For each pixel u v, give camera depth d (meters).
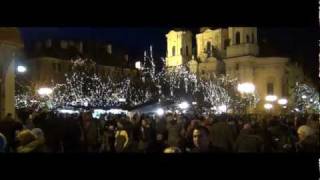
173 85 57.62
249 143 10.48
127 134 13.93
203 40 97.50
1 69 18.80
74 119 13.20
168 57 100.00
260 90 86.75
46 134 12.62
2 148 8.95
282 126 14.05
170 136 13.30
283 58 86.31
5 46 18.77
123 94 56.91
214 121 14.22
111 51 84.44
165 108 30.67
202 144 10.62
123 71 72.38
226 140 11.81
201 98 57.53
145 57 62.62
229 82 79.94
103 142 15.32
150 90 56.97
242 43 87.81
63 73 74.50
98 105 30.12
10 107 19.52
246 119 20.30
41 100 40.53
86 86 61.97
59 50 75.06
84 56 77.38
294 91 67.94
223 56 93.12
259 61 87.31
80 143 13.12
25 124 14.76
